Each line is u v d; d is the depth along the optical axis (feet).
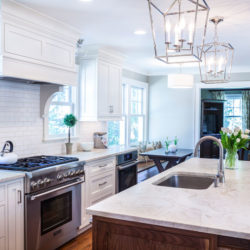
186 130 24.70
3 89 10.68
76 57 15.23
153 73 25.53
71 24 11.52
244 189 7.21
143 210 5.56
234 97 34.71
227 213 5.42
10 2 9.00
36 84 11.89
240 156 23.52
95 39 13.88
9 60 9.18
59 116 14.16
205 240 4.92
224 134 10.09
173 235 5.13
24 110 11.60
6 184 8.30
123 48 15.80
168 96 25.21
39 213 9.31
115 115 16.60
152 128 25.89
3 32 9.00
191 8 9.78
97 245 5.70
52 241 9.93
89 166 12.03
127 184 15.10
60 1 9.27
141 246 5.37
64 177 10.35
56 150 13.39
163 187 7.38
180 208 5.69
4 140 10.77
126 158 14.99
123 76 21.59
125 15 10.57
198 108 24.17
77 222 11.25
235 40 14.14
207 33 12.84
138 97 25.00
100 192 12.82
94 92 14.98
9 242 8.45
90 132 16.14
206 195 6.63
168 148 19.42
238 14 10.34
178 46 6.46
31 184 8.94
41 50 10.43
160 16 10.64
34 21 10.01
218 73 9.77
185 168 10.06
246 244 4.72
